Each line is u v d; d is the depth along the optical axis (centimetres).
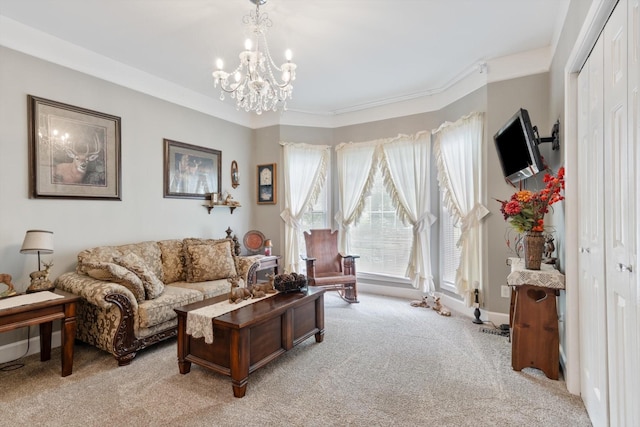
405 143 424
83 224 302
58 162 284
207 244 374
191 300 296
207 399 202
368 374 233
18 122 262
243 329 206
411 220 417
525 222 233
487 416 184
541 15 252
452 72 355
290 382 222
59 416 186
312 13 248
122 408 193
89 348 279
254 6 239
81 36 280
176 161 388
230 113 461
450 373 233
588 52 180
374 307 396
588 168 185
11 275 258
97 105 312
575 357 205
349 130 477
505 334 303
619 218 139
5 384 221
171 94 381
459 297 377
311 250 440
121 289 246
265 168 488
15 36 258
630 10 124
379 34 279
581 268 200
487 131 328
